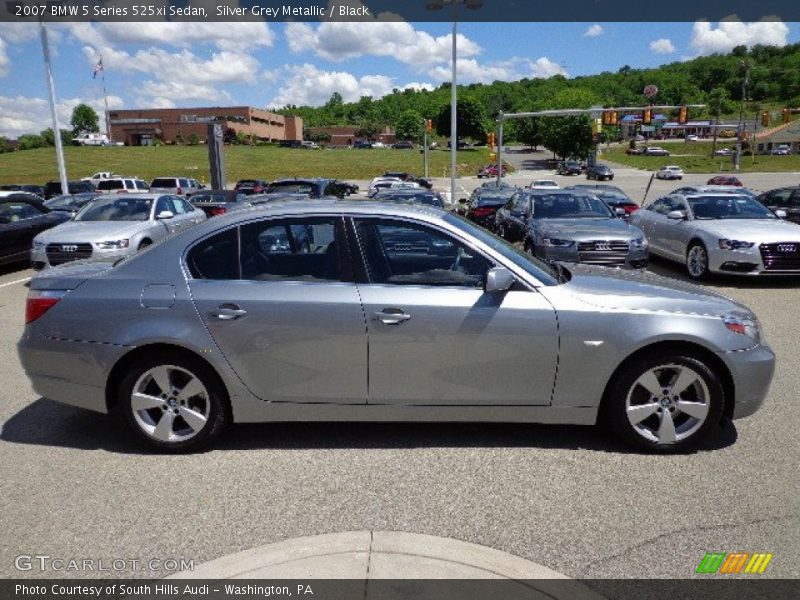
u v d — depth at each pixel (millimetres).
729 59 163000
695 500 3291
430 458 3797
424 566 2693
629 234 9344
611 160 98875
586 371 3697
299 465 3719
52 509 3254
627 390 3754
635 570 2727
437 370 3699
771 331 6887
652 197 41750
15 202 12094
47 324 3836
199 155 90812
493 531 3018
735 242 9445
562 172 76500
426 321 3643
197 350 3699
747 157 93000
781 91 148375
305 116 187250
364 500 3316
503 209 13195
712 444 3973
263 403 3791
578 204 10914
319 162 88688
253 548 2863
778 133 98250
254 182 36938
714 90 140750
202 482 3521
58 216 13227
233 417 3848
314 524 3092
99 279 3857
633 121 110062
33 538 3006
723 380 3809
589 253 9125
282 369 3736
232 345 3707
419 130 143500
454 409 3775
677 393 3775
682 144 124312
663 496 3332
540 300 3691
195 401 3869
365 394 3754
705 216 10695
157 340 3699
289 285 3744
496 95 141125
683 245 10633
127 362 3828
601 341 3654
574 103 103188
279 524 3092
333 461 3766
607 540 2947
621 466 3676
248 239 3846
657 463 3713
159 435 3842
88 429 4285
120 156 87875
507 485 3463
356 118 181625
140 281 3811
